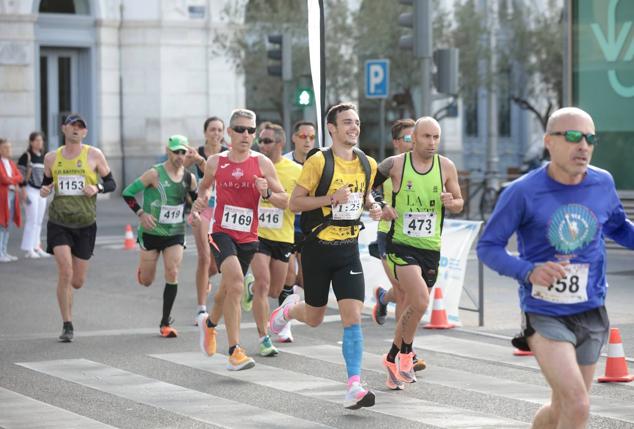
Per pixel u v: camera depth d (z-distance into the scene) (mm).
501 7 96062
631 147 47312
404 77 86812
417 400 22266
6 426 20250
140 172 92750
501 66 95062
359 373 21188
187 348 28172
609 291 38094
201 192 26016
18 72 87375
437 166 23875
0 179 49344
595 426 20078
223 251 24953
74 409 21594
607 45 47531
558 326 15430
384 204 23672
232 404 21953
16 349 28078
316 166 21625
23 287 40594
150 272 30250
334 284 21766
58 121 90812
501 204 15648
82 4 90562
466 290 32281
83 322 32562
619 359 24016
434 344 28672
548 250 15570
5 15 86500
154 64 92438
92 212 29562
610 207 15695
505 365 25922
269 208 27641
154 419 20766
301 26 86125
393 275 23797
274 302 36906
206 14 93562
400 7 86938
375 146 101750
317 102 30266
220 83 94688
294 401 22188
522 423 20312
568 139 15125
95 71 91250
